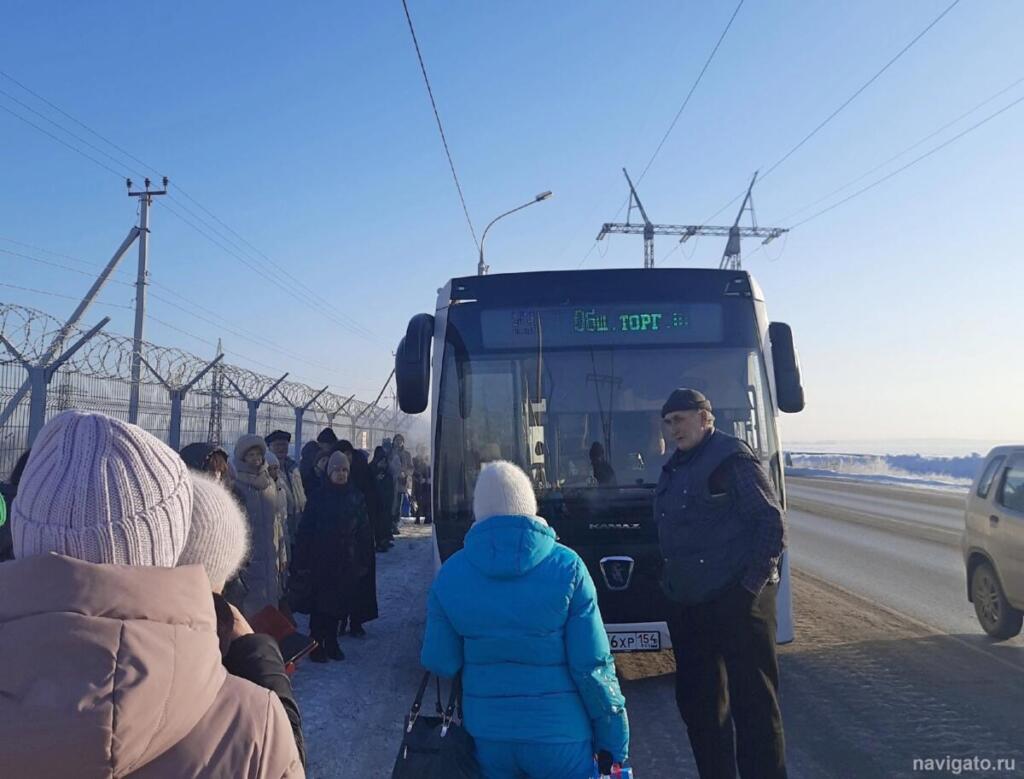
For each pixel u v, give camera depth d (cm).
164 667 127
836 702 604
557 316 677
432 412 668
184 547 166
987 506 799
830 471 4909
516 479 309
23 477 141
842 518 2036
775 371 678
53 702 117
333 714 589
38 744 115
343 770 494
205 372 1176
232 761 135
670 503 426
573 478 641
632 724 582
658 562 612
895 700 608
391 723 579
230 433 1324
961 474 4353
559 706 287
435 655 300
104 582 129
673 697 643
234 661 172
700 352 670
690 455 432
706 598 408
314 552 729
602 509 621
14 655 121
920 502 2534
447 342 675
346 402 1962
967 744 517
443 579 305
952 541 1562
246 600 617
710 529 410
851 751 507
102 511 135
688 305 679
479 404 661
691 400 431
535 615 288
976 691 627
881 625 858
